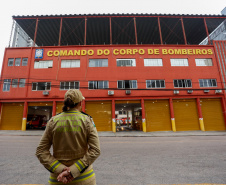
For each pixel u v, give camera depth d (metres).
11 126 18.27
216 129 18.34
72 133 1.26
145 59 19.81
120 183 3.47
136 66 19.44
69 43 28.55
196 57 20.02
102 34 25.56
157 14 20.80
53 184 1.20
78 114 1.38
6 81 19.05
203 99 19.16
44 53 19.70
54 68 19.22
